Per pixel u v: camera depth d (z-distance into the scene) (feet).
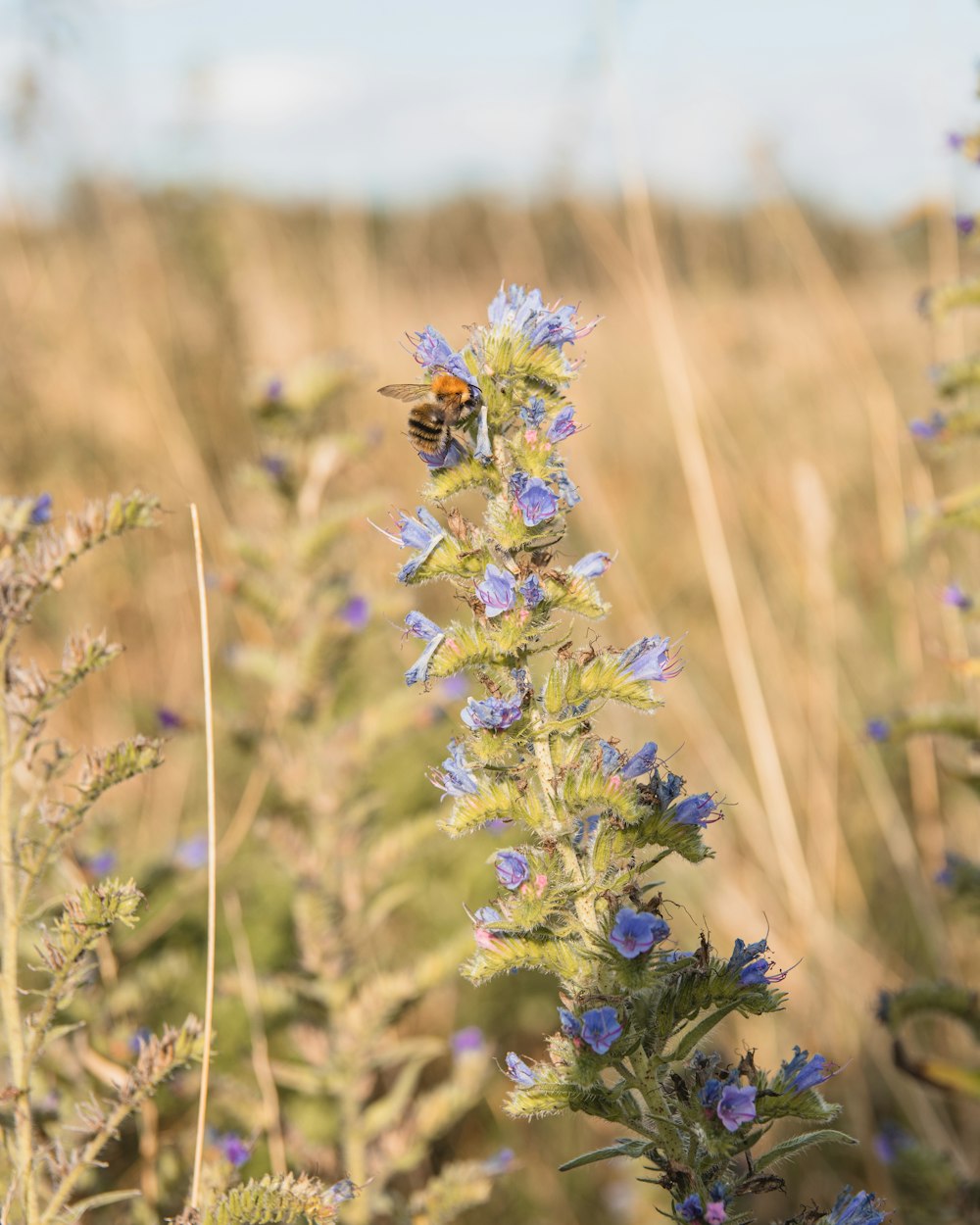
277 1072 15.70
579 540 28.73
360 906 17.19
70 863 14.46
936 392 15.84
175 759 24.20
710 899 20.74
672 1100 8.86
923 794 21.66
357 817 17.72
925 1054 18.66
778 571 28.73
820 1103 8.71
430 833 17.38
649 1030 8.80
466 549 9.32
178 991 18.19
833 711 23.45
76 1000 13.53
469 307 36.83
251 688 25.77
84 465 29.45
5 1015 10.03
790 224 27.14
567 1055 8.84
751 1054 8.97
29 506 10.62
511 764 9.30
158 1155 13.57
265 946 19.90
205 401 31.40
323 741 18.40
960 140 15.69
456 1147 18.80
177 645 26.71
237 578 18.88
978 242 15.96
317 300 35.35
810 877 21.43
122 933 15.26
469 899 22.02
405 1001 15.72
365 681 23.31
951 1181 14.97
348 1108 15.42
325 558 19.62
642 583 28.58
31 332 31.60
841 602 27.12
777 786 20.08
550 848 9.01
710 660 27.04
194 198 36.40
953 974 19.54
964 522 15.55
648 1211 17.70
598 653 9.39
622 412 37.45
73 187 35.47
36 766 10.25
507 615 8.99
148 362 30.94
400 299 38.58
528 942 8.93
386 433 29.91
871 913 22.31
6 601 10.34
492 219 37.22
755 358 35.42
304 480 20.02
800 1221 9.15
